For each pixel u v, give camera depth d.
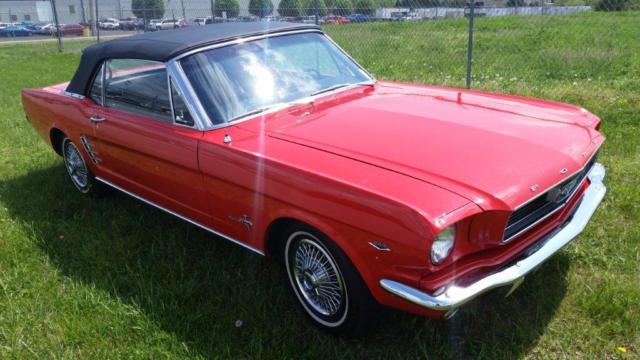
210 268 3.72
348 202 2.59
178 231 4.26
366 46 12.02
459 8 9.80
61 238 4.32
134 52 3.91
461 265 2.53
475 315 3.10
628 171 4.78
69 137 4.84
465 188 2.50
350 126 3.26
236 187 3.19
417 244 2.36
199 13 20.83
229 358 2.88
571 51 10.80
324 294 2.99
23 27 37.53
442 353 2.87
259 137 3.25
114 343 3.10
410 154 2.82
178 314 3.26
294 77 3.90
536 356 2.80
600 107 6.63
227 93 3.57
